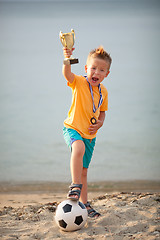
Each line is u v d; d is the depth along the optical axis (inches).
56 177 327.3
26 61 1476.4
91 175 331.6
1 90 866.1
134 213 167.6
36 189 290.7
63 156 399.2
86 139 160.2
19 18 4731.8
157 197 193.2
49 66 1328.7
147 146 429.4
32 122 565.3
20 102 725.3
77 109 158.1
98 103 162.9
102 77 158.9
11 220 170.1
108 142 450.6
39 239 143.3
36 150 420.5
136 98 751.1
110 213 167.3
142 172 338.6
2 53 1764.3
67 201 152.0
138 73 1120.8
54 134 497.7
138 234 143.1
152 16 4660.4
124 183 308.0
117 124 546.0
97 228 151.3
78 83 157.9
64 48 154.0
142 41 2074.3
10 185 303.0
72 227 148.0
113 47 1829.5
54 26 3329.2
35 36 2588.6
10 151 418.0
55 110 653.3
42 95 802.2
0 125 545.3
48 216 173.0
